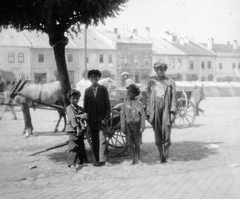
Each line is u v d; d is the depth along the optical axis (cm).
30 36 4788
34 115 2038
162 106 686
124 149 768
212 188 505
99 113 692
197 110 1812
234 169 623
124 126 693
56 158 763
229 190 493
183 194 479
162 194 481
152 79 706
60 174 615
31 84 1149
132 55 5853
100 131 692
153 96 694
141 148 885
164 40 6869
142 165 682
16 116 1814
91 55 5438
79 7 670
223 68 6625
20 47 4438
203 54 6525
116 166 679
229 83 4931
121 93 1091
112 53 5650
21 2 618
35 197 475
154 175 591
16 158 749
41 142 994
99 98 694
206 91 4812
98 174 612
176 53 6381
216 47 6688
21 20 651
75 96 692
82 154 704
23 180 571
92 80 701
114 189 509
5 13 641
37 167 669
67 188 520
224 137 1057
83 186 529
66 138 1073
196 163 691
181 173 602
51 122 1606
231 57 6519
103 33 5922
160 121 693
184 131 1225
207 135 1112
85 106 700
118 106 808
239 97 4412
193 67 6494
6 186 532
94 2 647
